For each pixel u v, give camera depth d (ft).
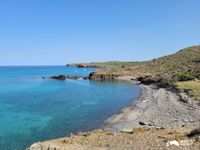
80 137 84.38
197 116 120.37
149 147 66.80
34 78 448.65
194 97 168.35
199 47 579.07
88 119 129.29
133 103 172.45
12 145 90.84
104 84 330.54
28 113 148.15
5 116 140.26
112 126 111.96
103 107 163.22
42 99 204.33
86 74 553.23
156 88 258.37
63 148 69.56
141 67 512.63
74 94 235.20
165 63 503.20
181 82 247.09
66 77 439.63
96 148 69.00
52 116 138.82
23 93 244.83
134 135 82.28
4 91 261.24
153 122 114.42
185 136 75.97
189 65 400.88
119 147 68.85
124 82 353.31
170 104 155.74
